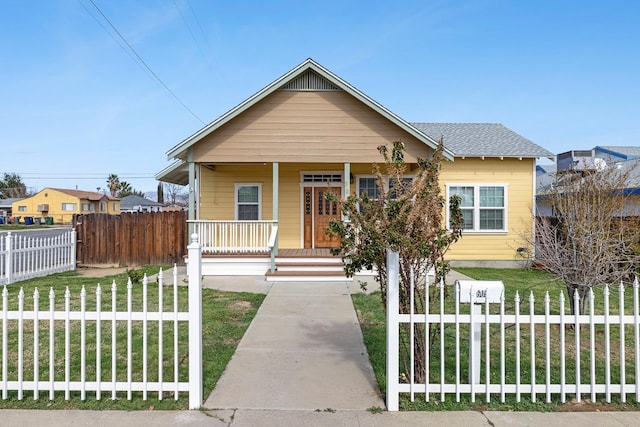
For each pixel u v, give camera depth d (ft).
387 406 11.84
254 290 31.27
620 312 12.21
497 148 45.75
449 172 45.21
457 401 12.10
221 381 13.89
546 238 22.02
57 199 184.34
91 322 21.53
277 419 11.28
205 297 28.43
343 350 17.19
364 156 37.78
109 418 11.23
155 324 21.25
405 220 12.00
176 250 45.78
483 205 45.27
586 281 19.75
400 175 13.79
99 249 45.47
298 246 45.65
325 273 35.60
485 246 45.03
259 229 41.11
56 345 17.63
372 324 21.35
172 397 12.50
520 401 12.18
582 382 13.91
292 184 45.98
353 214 12.72
